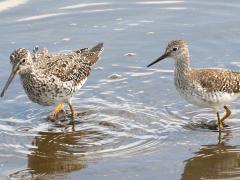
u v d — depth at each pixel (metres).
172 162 13.05
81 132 14.52
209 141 13.97
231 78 14.69
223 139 14.06
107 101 16.06
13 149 13.70
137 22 20.17
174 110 15.50
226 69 15.85
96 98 16.25
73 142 14.02
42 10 20.80
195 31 19.44
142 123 14.83
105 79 17.25
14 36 19.30
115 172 12.65
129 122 14.90
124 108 15.61
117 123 14.86
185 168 12.80
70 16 20.52
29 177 12.55
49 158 13.30
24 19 20.23
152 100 16.03
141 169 12.75
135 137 14.16
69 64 15.66
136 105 15.77
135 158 13.20
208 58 17.92
